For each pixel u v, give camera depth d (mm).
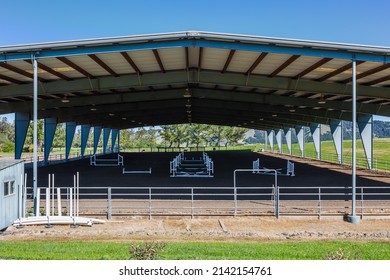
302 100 29016
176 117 56062
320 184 23234
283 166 37750
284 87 22203
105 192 19922
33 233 12695
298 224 13938
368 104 28391
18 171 13938
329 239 12047
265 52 16344
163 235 12445
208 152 70375
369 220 14547
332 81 22109
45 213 15219
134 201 16422
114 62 19438
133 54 18125
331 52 15289
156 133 111438
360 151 62281
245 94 29203
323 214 14977
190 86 28938
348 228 13422
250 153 66000
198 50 17875
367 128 32750
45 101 29484
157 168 35719
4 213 12836
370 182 24297
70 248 10344
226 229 13227
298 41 15164
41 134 85125
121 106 36250
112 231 12930
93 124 52750
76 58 18125
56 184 23250
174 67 21781
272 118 48719
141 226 13602
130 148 93250
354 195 14391
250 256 9320
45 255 9328
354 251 9875
